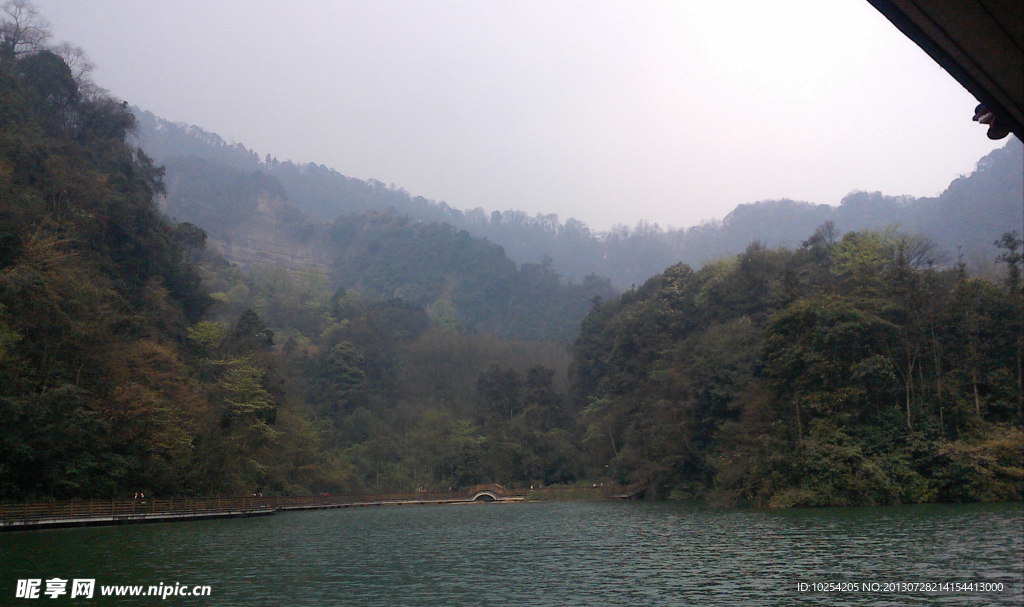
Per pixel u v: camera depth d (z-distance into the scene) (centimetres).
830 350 7262
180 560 3797
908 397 7419
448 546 4622
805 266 11275
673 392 10262
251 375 9244
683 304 13225
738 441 8488
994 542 3944
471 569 3547
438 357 18788
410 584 3112
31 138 8044
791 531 4881
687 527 5588
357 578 3278
